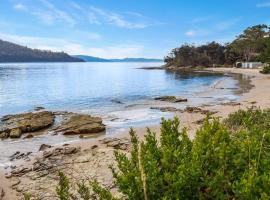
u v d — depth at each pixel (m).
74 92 47.16
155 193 3.54
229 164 3.90
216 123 4.82
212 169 3.85
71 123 21.38
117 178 4.06
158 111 27.25
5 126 20.91
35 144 16.95
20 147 16.33
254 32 115.88
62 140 17.75
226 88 47.09
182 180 3.48
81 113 27.19
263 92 37.88
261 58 80.06
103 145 15.50
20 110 30.38
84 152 14.09
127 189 3.64
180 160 3.94
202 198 3.51
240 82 56.28
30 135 18.72
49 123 21.48
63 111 28.25
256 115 14.04
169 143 4.69
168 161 4.00
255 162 3.67
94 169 11.46
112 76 94.12
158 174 3.69
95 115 25.97
